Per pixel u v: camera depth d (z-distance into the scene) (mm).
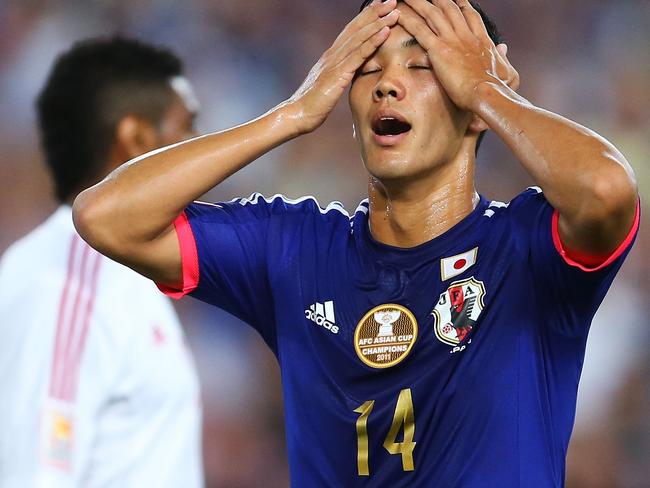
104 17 32094
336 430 8945
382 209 9391
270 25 32844
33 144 30500
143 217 9008
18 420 10984
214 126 32125
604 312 28672
